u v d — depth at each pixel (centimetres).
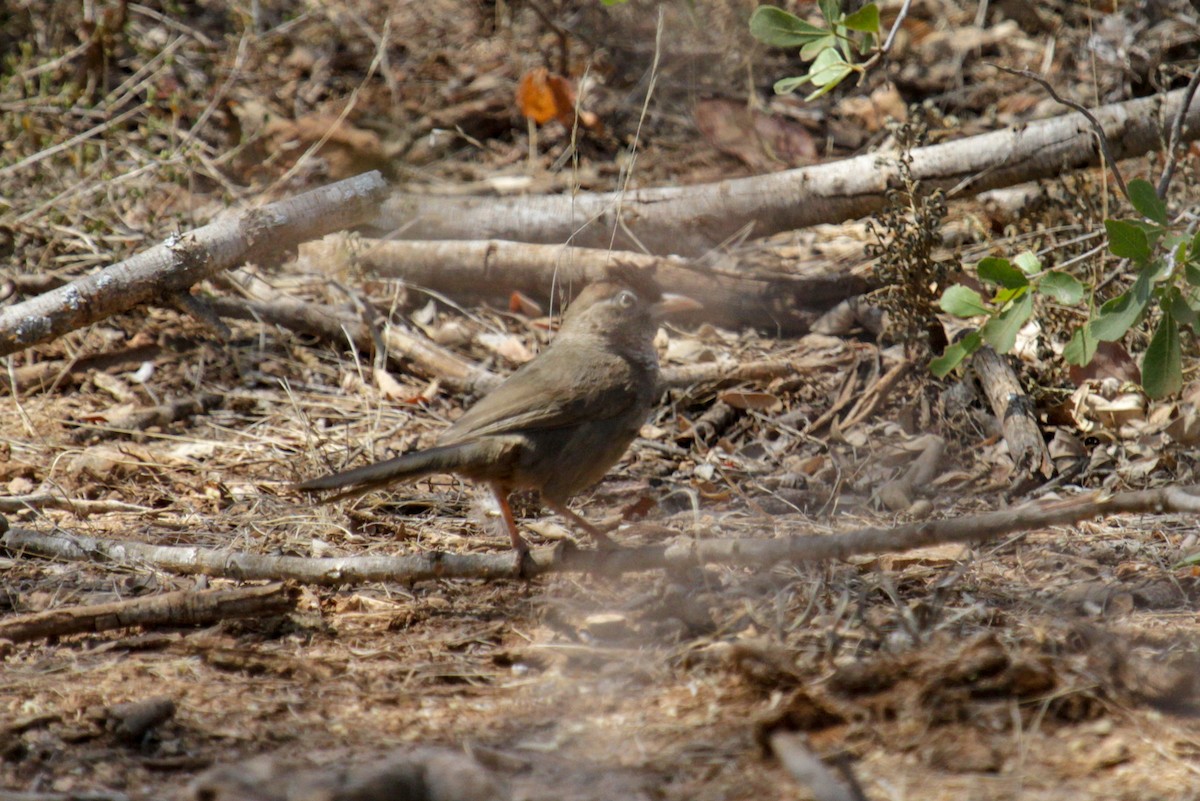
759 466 1174
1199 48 1741
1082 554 937
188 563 899
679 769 616
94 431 1216
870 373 1284
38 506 1050
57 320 1133
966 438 1170
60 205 1535
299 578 881
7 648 779
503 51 1947
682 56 1825
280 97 1820
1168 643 755
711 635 777
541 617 839
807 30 1069
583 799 579
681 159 1711
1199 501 682
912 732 634
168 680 739
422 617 852
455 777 563
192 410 1266
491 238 1520
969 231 1447
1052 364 1187
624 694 709
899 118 1750
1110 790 583
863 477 1131
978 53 1853
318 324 1393
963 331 1244
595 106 1805
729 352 1348
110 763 635
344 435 1229
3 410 1250
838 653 730
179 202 1586
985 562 930
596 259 1434
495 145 1789
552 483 918
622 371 941
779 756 596
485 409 897
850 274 1419
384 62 1872
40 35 1831
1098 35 1809
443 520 1070
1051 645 730
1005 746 624
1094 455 1127
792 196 1473
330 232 1209
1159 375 922
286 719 686
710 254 1505
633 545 974
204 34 1941
